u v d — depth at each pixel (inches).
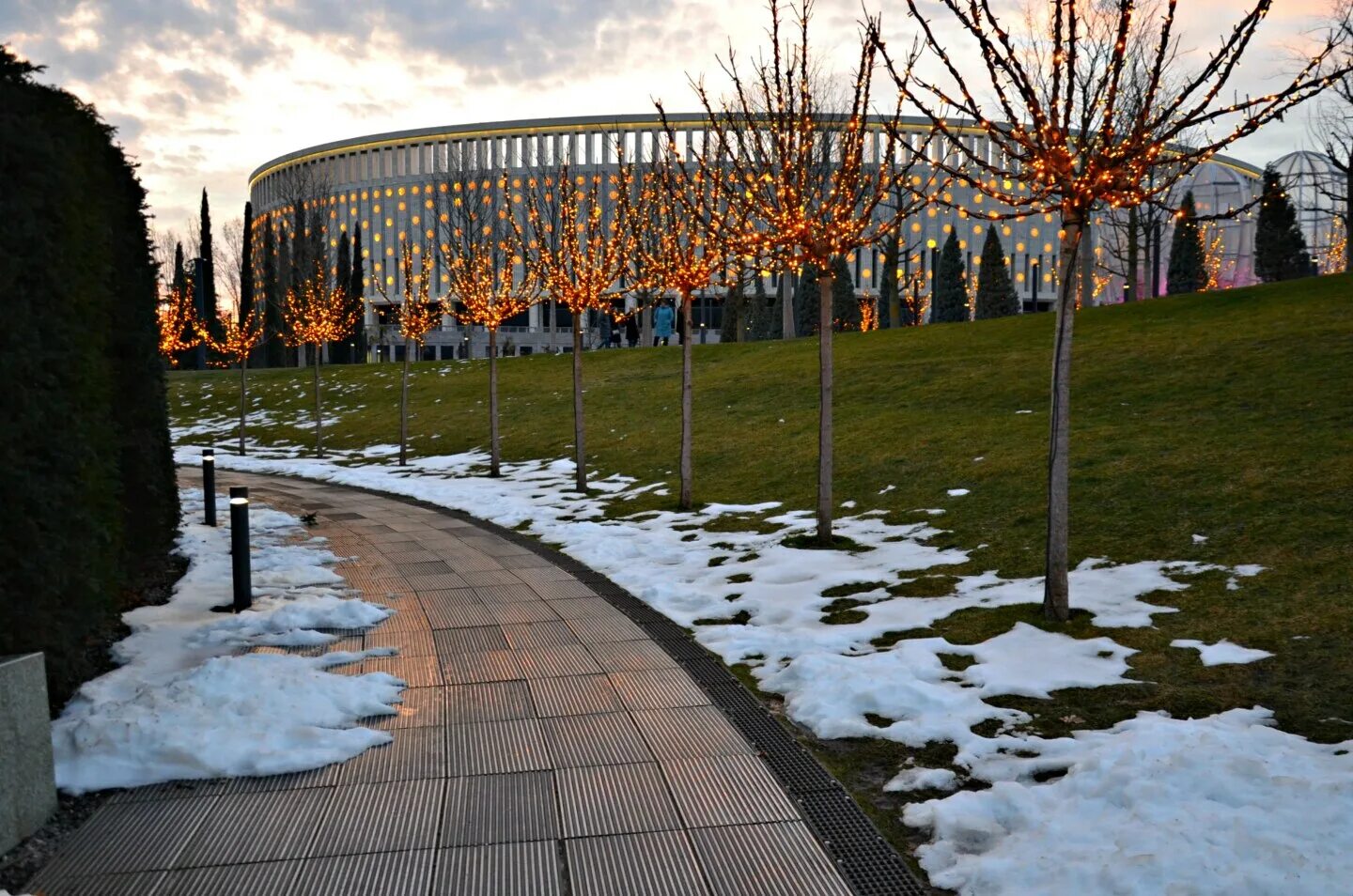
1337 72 248.8
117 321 368.5
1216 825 156.9
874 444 655.8
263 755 203.5
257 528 542.3
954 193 3742.6
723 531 497.7
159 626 311.1
